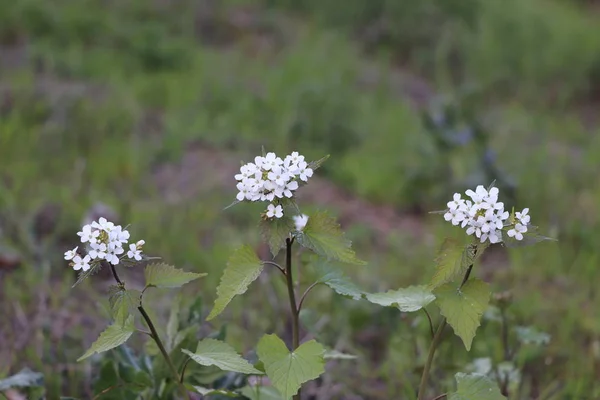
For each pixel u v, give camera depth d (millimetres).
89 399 761
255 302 898
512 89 2049
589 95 2111
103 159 1254
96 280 934
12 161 1216
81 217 1059
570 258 1052
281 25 2203
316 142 1436
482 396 618
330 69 1859
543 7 2654
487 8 2365
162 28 1938
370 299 646
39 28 1833
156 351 705
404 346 835
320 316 876
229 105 1586
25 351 812
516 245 595
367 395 812
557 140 1666
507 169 1368
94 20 1891
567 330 878
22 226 993
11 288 891
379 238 1124
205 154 1364
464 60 2123
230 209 1140
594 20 2711
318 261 660
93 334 843
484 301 605
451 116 1280
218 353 630
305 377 610
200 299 737
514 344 822
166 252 998
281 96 1620
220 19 2162
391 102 1758
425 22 2252
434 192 1237
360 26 2293
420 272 999
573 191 1310
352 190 1293
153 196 1176
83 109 1390
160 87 1622
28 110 1378
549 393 805
